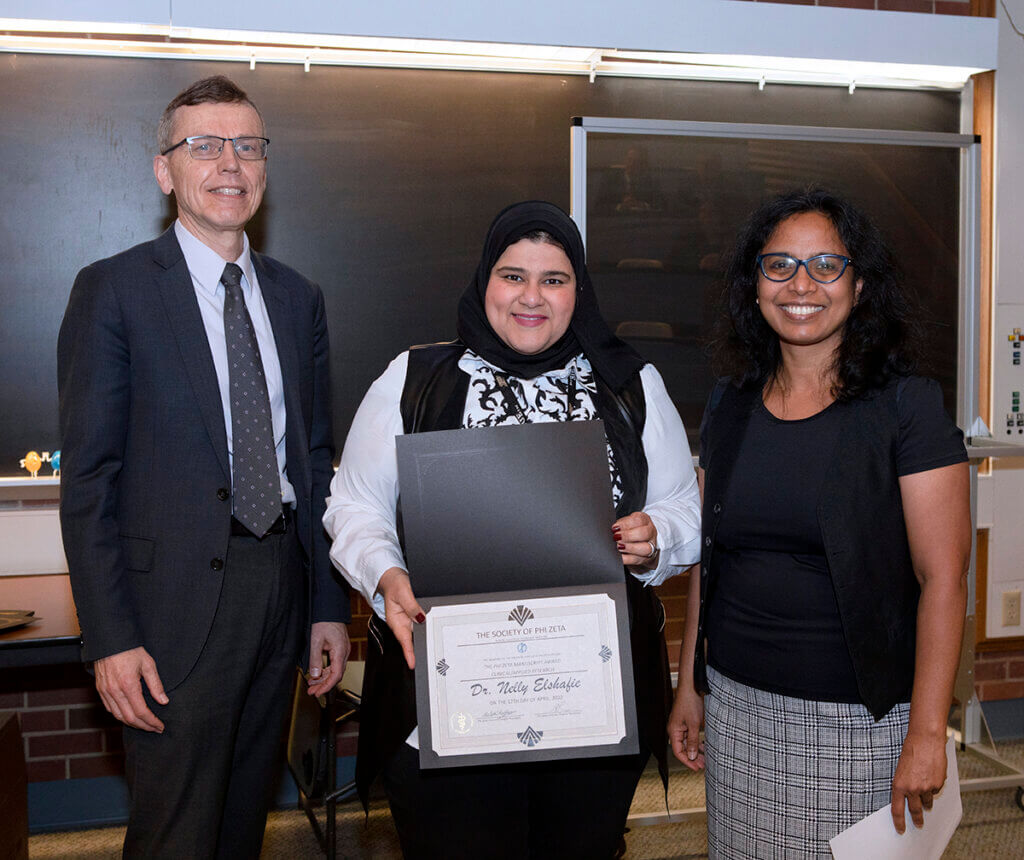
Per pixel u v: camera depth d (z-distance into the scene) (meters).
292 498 1.84
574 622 1.39
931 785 1.33
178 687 1.69
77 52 2.66
